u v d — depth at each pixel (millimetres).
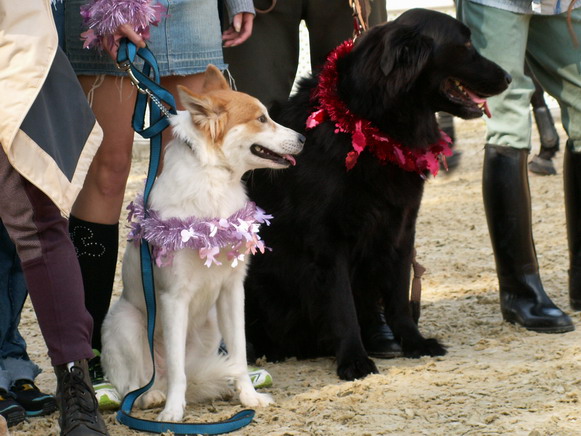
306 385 5121
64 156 3896
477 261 8547
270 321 5785
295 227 5453
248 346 5836
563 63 6082
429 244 9445
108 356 4750
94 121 4090
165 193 4504
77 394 4000
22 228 3887
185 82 5215
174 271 4484
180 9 5031
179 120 4543
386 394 4734
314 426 4266
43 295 3939
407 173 5402
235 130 4531
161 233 4398
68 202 3869
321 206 5348
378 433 4133
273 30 6359
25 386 4785
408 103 5309
